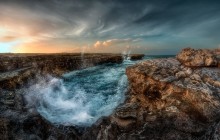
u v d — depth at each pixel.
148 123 8.58
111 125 8.95
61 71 18.80
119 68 20.47
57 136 9.45
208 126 7.68
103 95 13.07
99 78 16.61
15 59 18.16
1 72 14.61
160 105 9.27
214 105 7.85
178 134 7.96
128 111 9.29
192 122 7.97
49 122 10.06
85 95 13.30
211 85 8.64
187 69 9.87
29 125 9.34
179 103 8.61
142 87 10.33
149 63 11.07
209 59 9.91
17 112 9.80
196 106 8.23
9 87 12.02
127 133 8.51
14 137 8.73
